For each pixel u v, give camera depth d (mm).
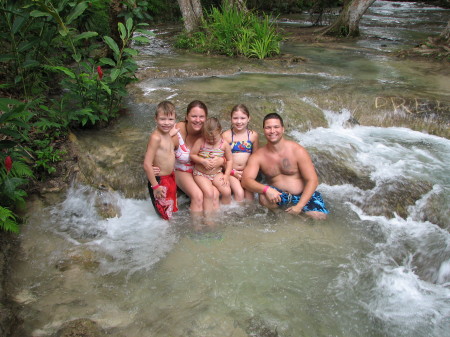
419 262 3293
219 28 9438
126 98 5754
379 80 6984
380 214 3836
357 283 2951
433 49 9250
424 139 5281
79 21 5855
